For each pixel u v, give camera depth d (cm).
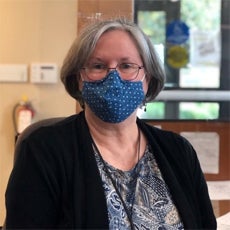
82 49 114
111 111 115
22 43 248
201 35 252
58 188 108
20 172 110
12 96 254
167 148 128
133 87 117
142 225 110
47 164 109
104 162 116
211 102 241
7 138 257
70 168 110
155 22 247
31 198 107
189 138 210
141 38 117
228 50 253
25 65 250
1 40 247
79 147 115
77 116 125
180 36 250
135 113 123
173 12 251
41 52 248
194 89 244
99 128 120
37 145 112
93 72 116
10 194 109
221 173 203
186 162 129
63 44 246
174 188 119
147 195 116
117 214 109
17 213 107
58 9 243
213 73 254
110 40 114
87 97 116
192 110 238
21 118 248
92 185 109
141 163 121
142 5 243
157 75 125
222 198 173
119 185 114
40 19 246
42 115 253
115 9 227
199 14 254
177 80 250
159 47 126
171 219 115
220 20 253
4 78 251
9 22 246
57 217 109
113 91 114
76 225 104
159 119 216
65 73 120
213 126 210
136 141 125
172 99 235
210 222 128
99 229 105
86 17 229
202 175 133
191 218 117
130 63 116
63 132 117
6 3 245
